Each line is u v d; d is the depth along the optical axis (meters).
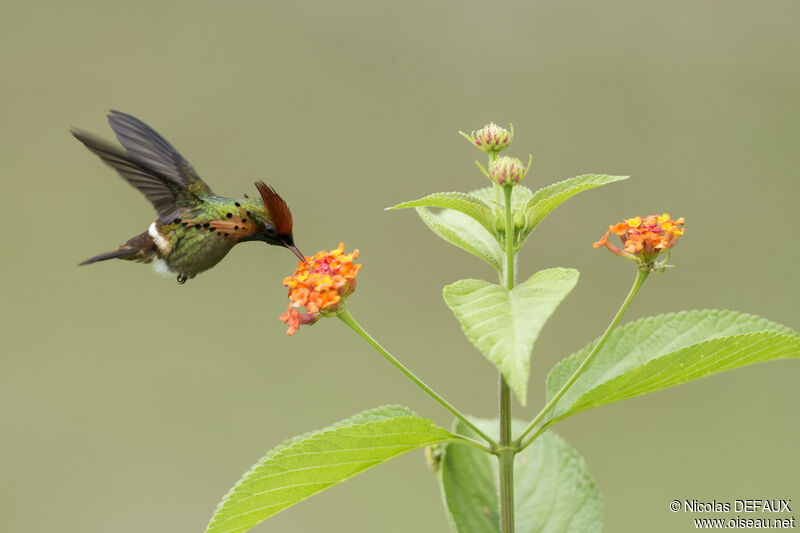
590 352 3.33
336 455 3.29
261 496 3.30
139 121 3.37
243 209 3.36
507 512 3.31
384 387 3.96
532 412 3.85
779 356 3.30
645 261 3.30
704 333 3.33
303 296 3.30
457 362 4.03
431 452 3.36
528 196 3.35
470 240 3.34
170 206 3.37
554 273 3.28
